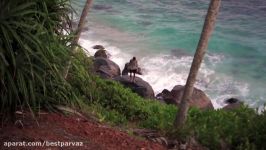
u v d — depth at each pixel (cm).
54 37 877
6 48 777
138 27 3184
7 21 776
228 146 1154
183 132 1102
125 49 2738
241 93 2209
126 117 1323
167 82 2305
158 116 1362
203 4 3922
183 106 1136
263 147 1141
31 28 793
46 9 836
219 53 2725
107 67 2172
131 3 3888
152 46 2802
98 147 827
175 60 2572
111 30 3102
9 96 788
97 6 3716
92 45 2761
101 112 1209
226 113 1420
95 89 1316
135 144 927
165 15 3519
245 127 1264
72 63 959
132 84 1942
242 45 2880
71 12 942
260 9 3781
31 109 856
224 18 3481
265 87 2280
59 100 941
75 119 936
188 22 3331
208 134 1171
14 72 774
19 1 823
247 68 2512
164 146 1033
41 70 823
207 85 2289
